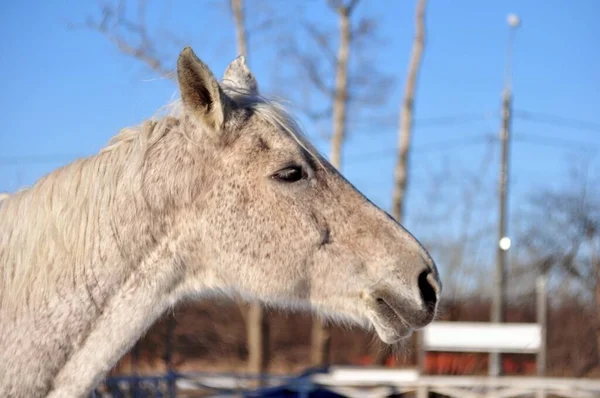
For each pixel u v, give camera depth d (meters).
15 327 4.08
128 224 4.25
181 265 4.38
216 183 4.41
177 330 23.61
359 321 4.49
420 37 23.22
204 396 13.45
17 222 4.19
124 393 11.42
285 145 4.48
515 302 27.20
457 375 17.75
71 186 4.23
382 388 13.35
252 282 4.41
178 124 4.50
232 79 4.88
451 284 33.09
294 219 4.41
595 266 26.81
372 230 4.46
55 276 4.12
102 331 4.17
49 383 4.07
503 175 21.69
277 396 12.31
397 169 23.36
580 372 21.70
